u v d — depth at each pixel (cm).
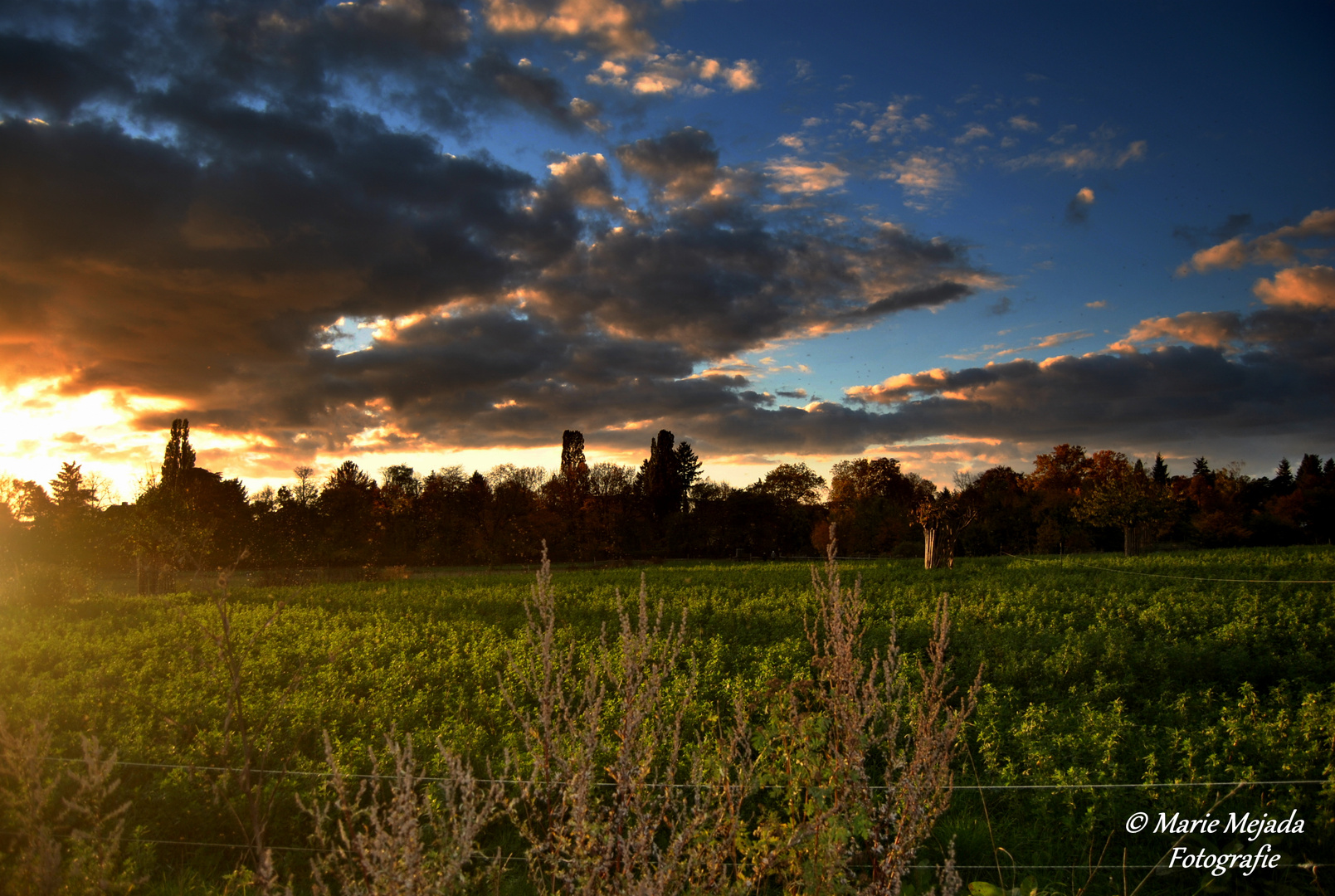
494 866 313
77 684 1203
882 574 3108
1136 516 3866
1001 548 5828
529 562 6512
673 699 934
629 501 7756
